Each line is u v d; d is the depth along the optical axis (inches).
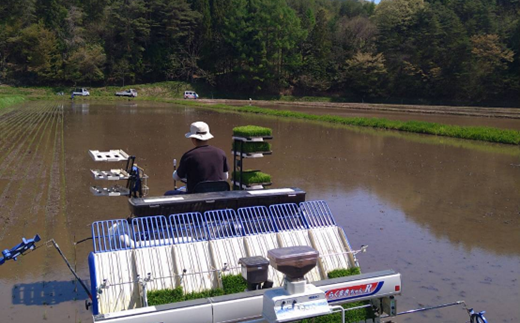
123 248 190.9
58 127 1086.4
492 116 1612.9
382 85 3019.2
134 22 3122.5
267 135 267.4
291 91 3255.4
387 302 171.8
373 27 3272.6
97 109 1777.8
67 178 522.9
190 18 3233.3
